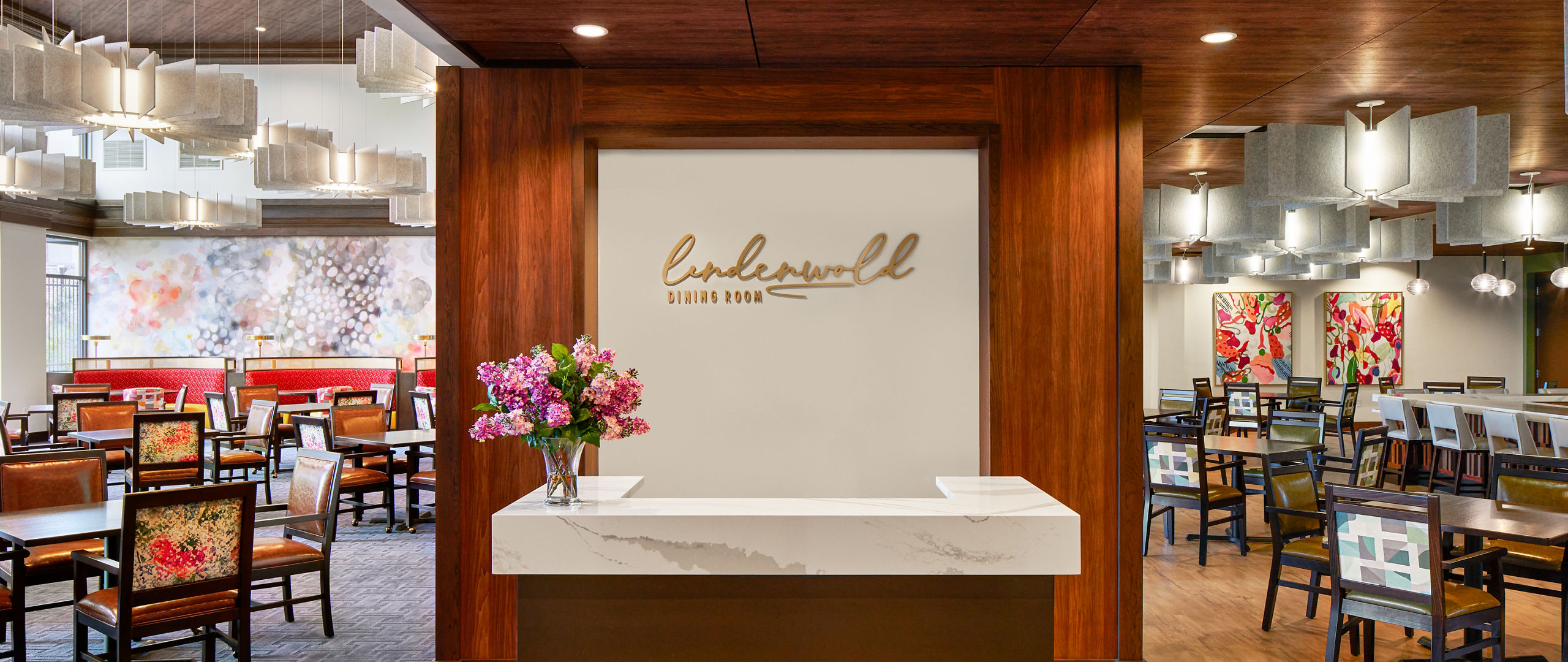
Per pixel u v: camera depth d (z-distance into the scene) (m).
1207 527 6.14
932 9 3.54
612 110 4.27
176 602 3.61
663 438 4.47
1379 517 3.54
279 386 14.07
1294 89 4.73
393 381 14.20
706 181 4.52
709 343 4.48
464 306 4.24
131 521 3.38
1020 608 2.86
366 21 12.20
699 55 4.11
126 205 10.09
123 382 13.82
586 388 2.91
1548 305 14.48
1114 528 4.20
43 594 5.46
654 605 2.87
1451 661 4.15
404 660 4.32
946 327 4.48
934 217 4.50
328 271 14.74
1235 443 6.62
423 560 6.32
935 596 2.86
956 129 4.23
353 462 7.80
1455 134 4.83
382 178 7.85
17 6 10.62
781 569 2.77
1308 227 7.44
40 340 13.05
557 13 3.58
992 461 4.18
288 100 13.90
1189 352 15.21
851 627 2.86
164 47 12.92
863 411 4.46
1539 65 4.31
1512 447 7.23
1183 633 4.74
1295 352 15.23
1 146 7.97
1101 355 4.21
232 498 3.66
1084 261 4.22
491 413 4.21
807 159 4.52
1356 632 4.34
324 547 4.62
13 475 4.38
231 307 14.73
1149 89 4.74
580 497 3.10
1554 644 4.49
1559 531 3.47
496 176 4.25
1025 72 4.25
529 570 2.80
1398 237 9.12
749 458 4.46
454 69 4.25
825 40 3.90
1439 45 4.01
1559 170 7.11
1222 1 3.44
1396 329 15.02
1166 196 7.14
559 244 4.24
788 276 4.50
